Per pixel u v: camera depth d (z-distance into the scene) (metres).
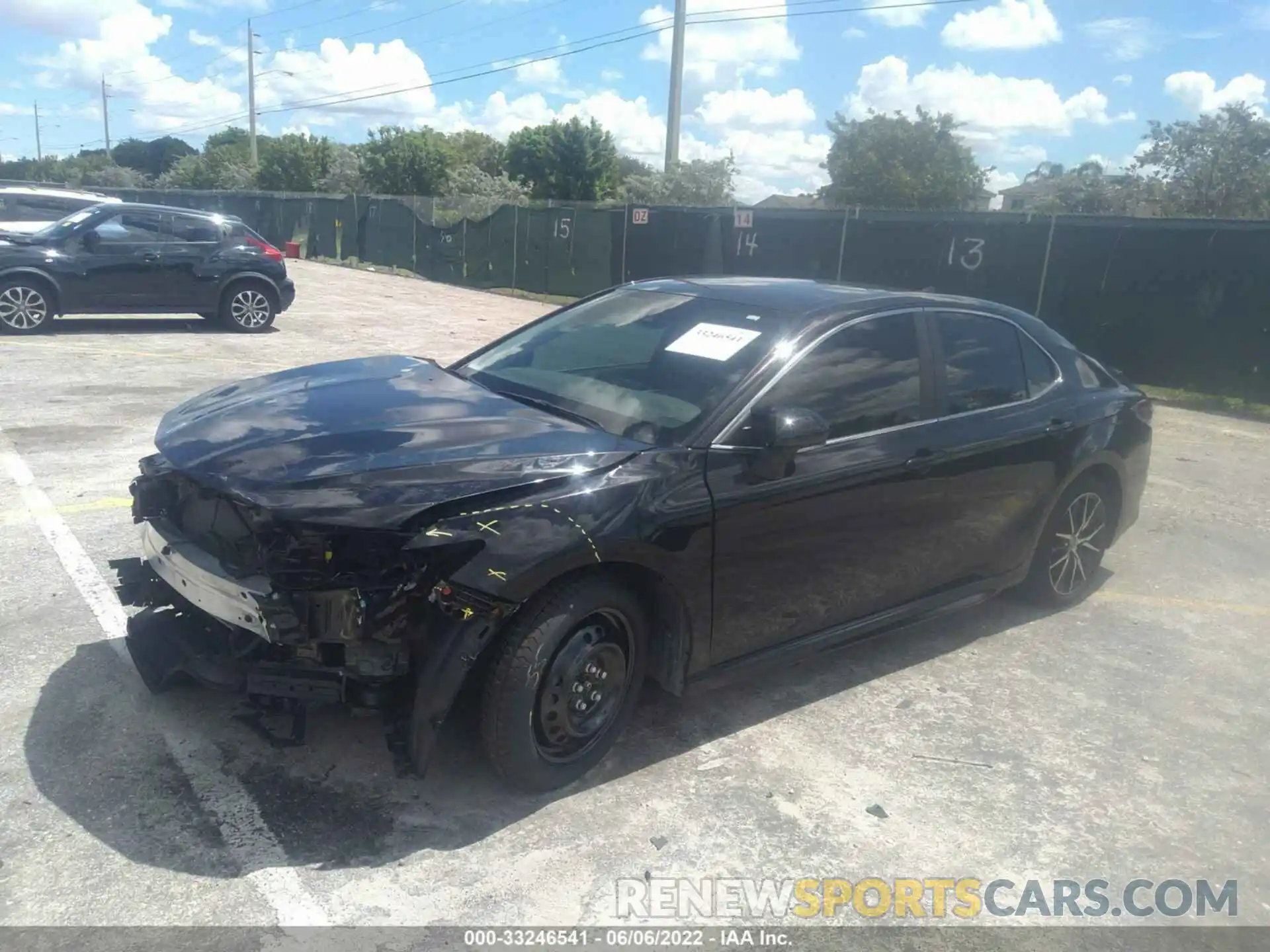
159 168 112.94
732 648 3.69
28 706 3.59
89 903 2.67
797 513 3.69
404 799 3.22
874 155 42.66
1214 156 27.25
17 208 16.16
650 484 3.30
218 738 3.47
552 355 4.27
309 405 3.66
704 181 33.53
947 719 4.05
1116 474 5.23
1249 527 6.93
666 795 3.38
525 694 3.10
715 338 3.98
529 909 2.79
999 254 14.11
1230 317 11.98
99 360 10.66
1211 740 4.02
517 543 2.97
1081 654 4.76
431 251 27.67
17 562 4.90
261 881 2.81
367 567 2.97
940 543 4.34
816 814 3.34
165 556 3.36
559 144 49.41
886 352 4.18
